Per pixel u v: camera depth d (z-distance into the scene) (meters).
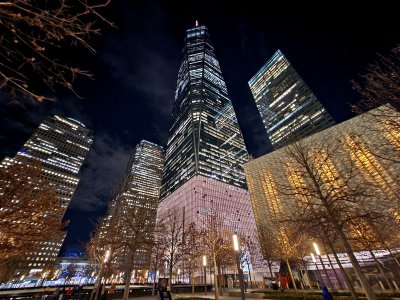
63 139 150.88
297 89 122.75
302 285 33.69
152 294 27.61
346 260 34.75
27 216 14.52
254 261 69.38
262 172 77.00
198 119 145.25
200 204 96.00
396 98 9.64
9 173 14.69
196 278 66.31
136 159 111.69
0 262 16.22
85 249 24.12
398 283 27.38
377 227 24.19
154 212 20.94
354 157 34.06
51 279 100.19
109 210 20.45
